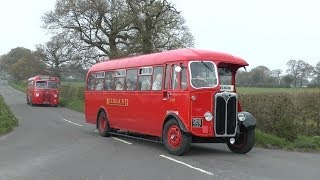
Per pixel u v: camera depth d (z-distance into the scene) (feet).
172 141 45.68
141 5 145.07
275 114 60.90
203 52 46.32
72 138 60.90
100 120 65.00
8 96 223.92
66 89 185.88
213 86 45.11
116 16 148.56
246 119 46.11
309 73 171.94
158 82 49.65
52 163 39.40
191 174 34.27
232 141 45.80
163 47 144.15
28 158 42.32
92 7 150.20
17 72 407.85
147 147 51.60
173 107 46.34
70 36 156.35
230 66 47.88
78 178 32.58
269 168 37.52
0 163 39.29
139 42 142.72
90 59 156.76
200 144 56.03
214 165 38.78
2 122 72.08
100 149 49.57
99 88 66.13
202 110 44.39
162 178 32.63
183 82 45.27
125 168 36.99
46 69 223.71
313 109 65.05
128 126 56.80
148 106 51.44
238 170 36.24
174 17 147.13
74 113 118.52
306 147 54.65
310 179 32.78
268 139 56.18
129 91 56.44
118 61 61.36
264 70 169.48
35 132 68.44
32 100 149.59
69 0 152.25
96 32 156.25
